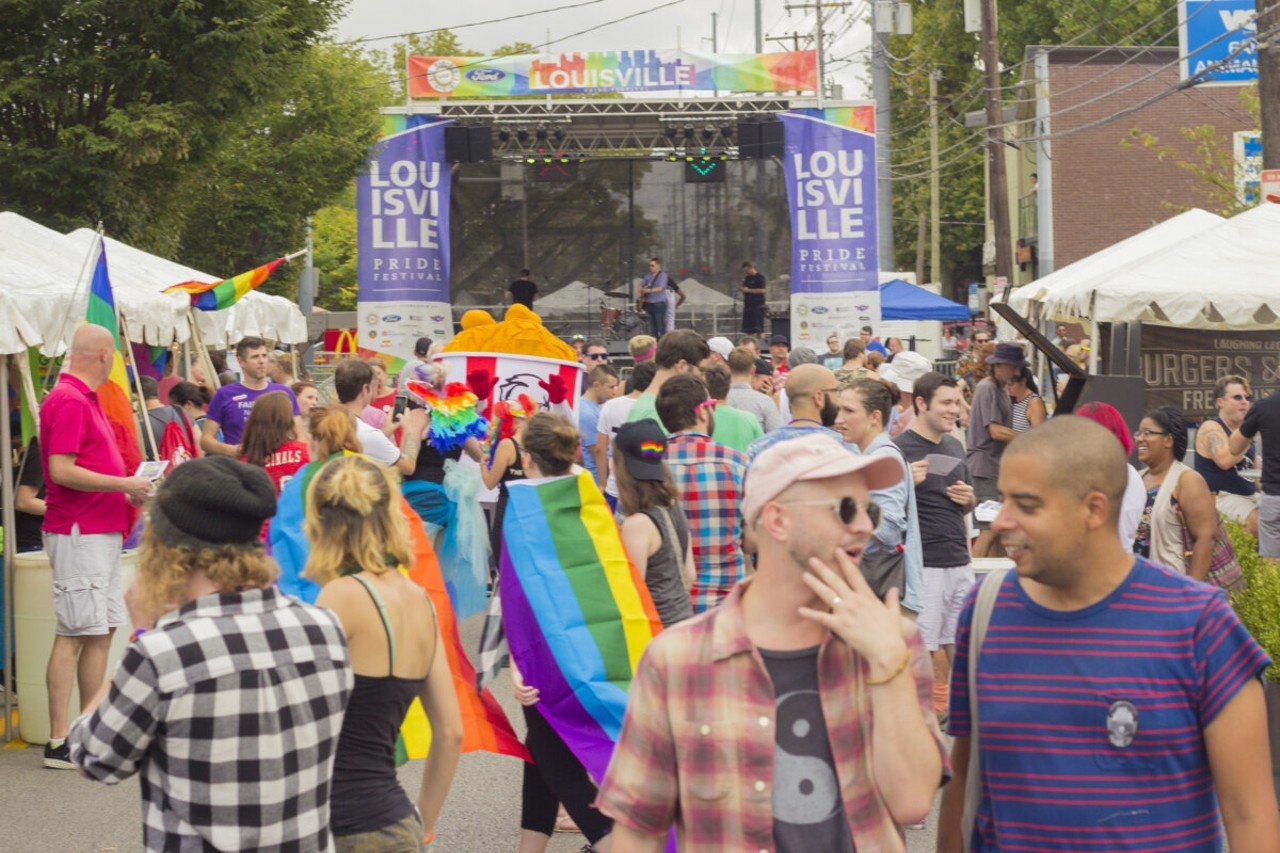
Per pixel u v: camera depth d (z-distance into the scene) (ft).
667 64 77.36
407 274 77.36
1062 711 9.73
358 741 12.38
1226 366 43.62
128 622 25.48
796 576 9.12
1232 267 38.32
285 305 61.36
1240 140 93.61
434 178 77.82
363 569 12.78
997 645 10.05
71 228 65.82
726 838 9.04
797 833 9.07
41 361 38.55
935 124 161.17
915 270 223.51
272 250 107.45
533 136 86.89
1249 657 9.61
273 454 25.48
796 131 76.48
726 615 9.28
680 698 9.20
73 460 24.08
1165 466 21.71
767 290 90.33
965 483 24.85
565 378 29.66
